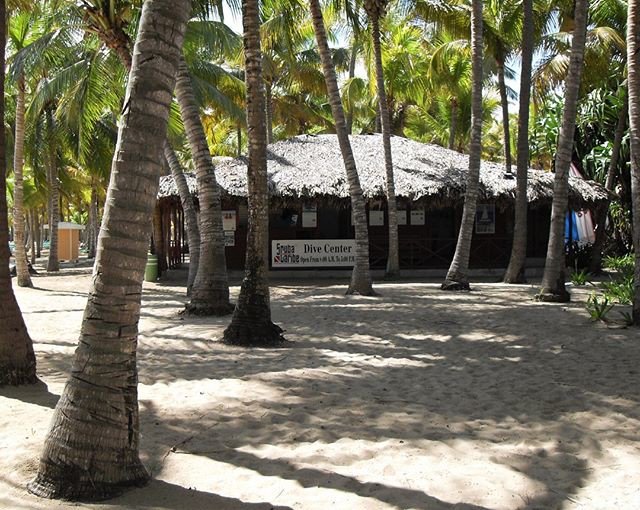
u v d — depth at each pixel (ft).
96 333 12.18
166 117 12.16
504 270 67.67
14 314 20.43
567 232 81.61
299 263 65.92
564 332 30.73
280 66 89.10
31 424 16.69
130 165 11.89
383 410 18.35
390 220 60.54
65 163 96.12
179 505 11.91
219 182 61.87
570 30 65.36
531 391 20.29
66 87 55.72
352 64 94.02
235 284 58.75
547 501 12.23
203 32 45.39
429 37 79.00
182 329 31.96
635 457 14.51
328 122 111.04
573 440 15.69
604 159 71.87
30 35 61.16
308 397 19.71
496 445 15.46
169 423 17.20
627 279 45.11
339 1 51.83
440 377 22.36
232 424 17.11
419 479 13.26
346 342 29.04
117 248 12.03
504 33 58.95
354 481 13.21
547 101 78.07
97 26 34.47
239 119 62.23
